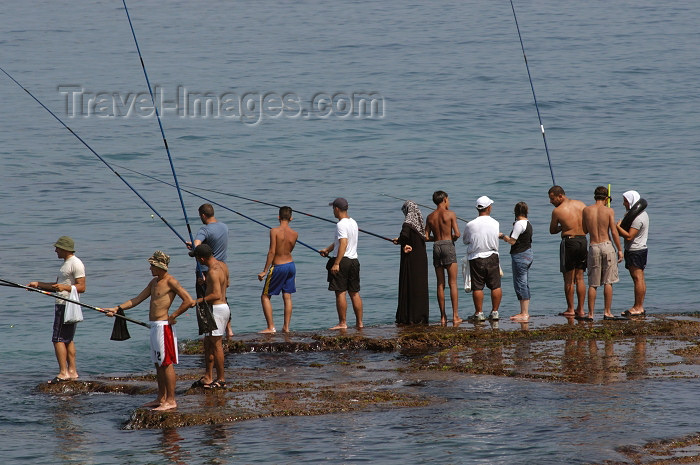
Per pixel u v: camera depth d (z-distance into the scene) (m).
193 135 121.50
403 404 32.16
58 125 126.00
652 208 83.94
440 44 186.25
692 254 67.62
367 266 66.69
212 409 31.84
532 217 81.38
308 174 100.81
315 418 30.95
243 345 43.56
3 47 187.25
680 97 138.12
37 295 58.28
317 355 42.38
